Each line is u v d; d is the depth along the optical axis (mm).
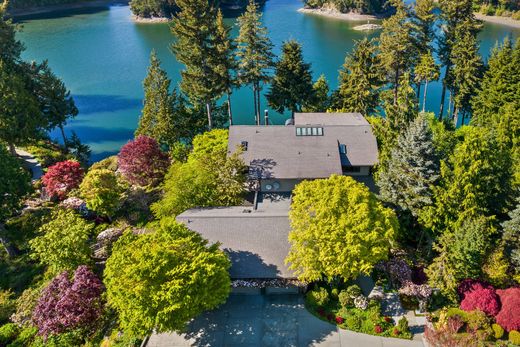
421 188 36000
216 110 70312
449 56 69000
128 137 78375
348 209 31828
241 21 64250
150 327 27359
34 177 59344
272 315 32438
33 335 33875
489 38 120875
